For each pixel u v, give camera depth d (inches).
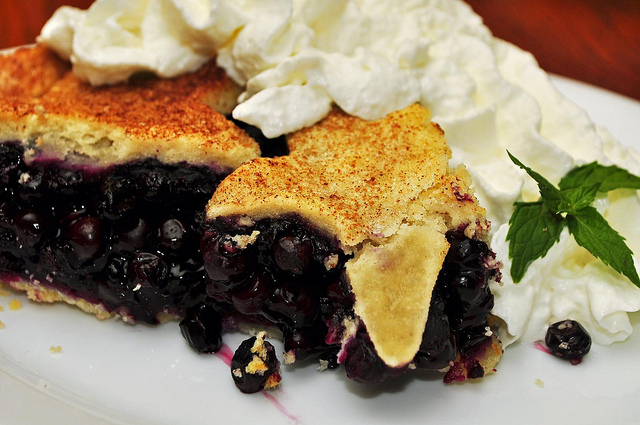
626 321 11.1
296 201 10.5
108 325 11.4
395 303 10.2
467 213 10.6
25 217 11.2
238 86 12.1
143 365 11.0
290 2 11.8
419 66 12.3
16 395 10.5
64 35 12.2
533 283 11.1
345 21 12.1
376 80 11.6
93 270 11.2
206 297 11.1
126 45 12.2
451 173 11.0
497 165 11.7
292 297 10.6
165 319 11.4
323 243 10.6
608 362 11.1
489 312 10.7
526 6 16.7
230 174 11.0
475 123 11.9
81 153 11.3
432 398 10.7
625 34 16.1
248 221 10.6
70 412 10.4
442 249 10.4
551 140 12.2
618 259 11.0
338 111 11.8
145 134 11.1
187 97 11.8
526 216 11.2
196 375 10.9
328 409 10.6
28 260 11.4
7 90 12.1
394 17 12.4
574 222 11.2
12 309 11.5
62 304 11.6
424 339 10.3
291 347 10.8
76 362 11.0
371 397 10.7
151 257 11.0
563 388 10.8
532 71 12.7
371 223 10.5
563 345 11.0
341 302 10.5
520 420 10.5
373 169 11.0
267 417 10.5
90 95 11.9
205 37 11.9
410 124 11.5
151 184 10.9
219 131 11.3
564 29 16.2
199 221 11.0
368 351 10.2
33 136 11.3
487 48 12.4
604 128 12.5
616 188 11.5
